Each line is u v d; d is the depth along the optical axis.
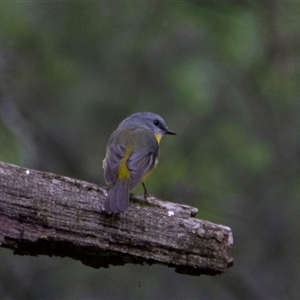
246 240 16.05
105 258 7.53
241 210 15.70
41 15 13.62
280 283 15.89
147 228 7.54
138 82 14.37
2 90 14.06
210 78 13.56
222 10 13.26
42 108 14.75
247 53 13.70
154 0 13.29
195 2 13.24
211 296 15.75
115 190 7.54
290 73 14.46
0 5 13.39
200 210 14.35
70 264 15.28
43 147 14.74
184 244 7.59
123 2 13.40
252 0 13.45
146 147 9.12
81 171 14.91
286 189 15.94
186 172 14.45
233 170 14.83
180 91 13.27
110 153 8.97
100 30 13.61
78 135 14.98
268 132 15.45
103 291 15.25
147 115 10.52
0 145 13.16
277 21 13.69
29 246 7.30
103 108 14.59
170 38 13.75
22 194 7.24
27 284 14.84
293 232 16.09
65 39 13.81
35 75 14.21
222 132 14.64
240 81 14.77
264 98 15.20
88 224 7.38
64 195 7.35
